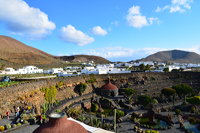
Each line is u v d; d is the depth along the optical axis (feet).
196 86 234.38
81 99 195.62
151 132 106.93
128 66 552.41
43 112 133.80
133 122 131.75
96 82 253.03
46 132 61.16
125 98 209.97
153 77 287.89
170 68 417.08
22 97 129.80
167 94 179.22
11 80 205.05
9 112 114.32
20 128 92.48
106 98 195.31
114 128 114.62
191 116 143.95
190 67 523.70
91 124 120.78
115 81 266.98
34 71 377.30
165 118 137.69
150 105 168.35
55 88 175.83
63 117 66.85
